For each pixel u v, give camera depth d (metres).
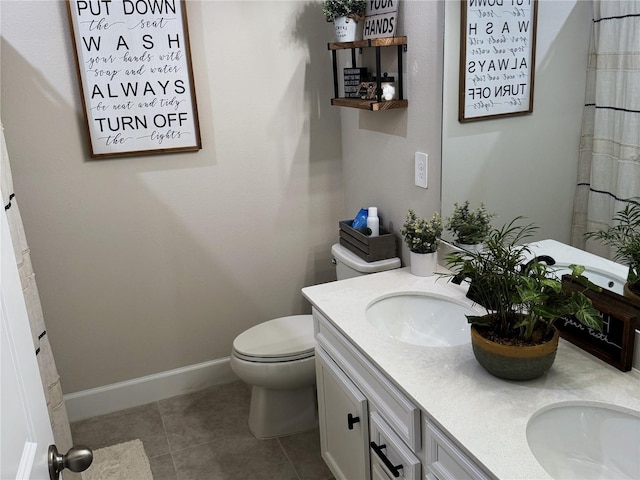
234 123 2.71
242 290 2.95
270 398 2.59
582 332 1.61
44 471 1.07
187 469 2.46
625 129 1.46
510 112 1.79
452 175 2.07
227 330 2.99
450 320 1.99
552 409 1.41
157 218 2.70
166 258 2.77
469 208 2.03
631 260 1.48
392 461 1.72
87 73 2.41
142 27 2.44
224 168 2.75
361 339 1.76
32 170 2.46
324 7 2.42
